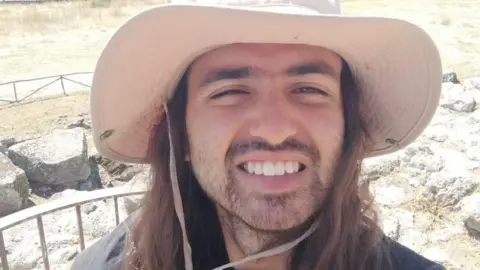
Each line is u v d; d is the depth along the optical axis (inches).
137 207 24.3
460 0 282.4
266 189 17.0
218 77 17.1
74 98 137.9
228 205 17.7
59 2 314.8
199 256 20.0
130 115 19.7
